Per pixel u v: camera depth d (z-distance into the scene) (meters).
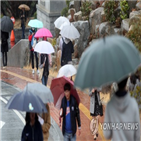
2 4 104.50
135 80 27.00
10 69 60.19
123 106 13.52
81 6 56.03
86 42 49.97
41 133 18.47
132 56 12.90
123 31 39.62
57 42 55.03
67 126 21.14
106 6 45.06
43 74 37.84
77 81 12.95
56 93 21.84
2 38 60.41
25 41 64.25
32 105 17.31
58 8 70.69
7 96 39.97
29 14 106.25
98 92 25.86
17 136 27.72
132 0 42.41
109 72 12.40
